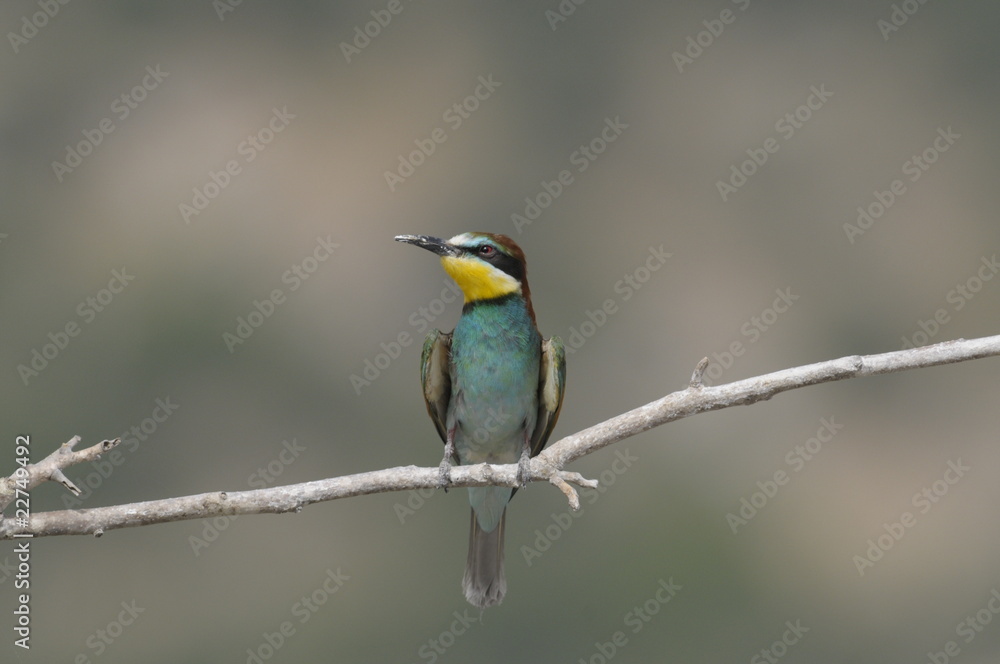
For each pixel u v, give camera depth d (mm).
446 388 7734
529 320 7535
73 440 5410
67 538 12961
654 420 5945
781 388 5820
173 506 5473
